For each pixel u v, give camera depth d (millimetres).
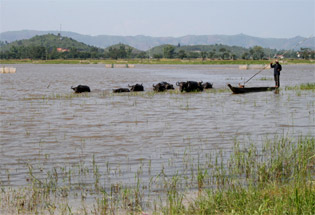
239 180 12141
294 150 14711
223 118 23109
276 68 40312
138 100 32000
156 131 19578
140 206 10406
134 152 15703
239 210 9367
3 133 19250
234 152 15445
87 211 10148
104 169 13602
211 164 13914
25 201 10836
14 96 34875
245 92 37188
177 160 14547
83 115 24500
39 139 18016
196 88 39312
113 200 10875
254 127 20312
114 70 98188
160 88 39719
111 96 35062
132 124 21453
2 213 10062
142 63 180500
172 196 10992
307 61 168625
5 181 12492
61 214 9984
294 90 39219
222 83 52094
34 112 25703
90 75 71625
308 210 8836
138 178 12359
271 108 26797
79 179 12625
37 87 44375
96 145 16875
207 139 17781
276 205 9172
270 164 13602
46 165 14125
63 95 35812
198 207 10008
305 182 11133
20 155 15398
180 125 21047
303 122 21516
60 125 21250
